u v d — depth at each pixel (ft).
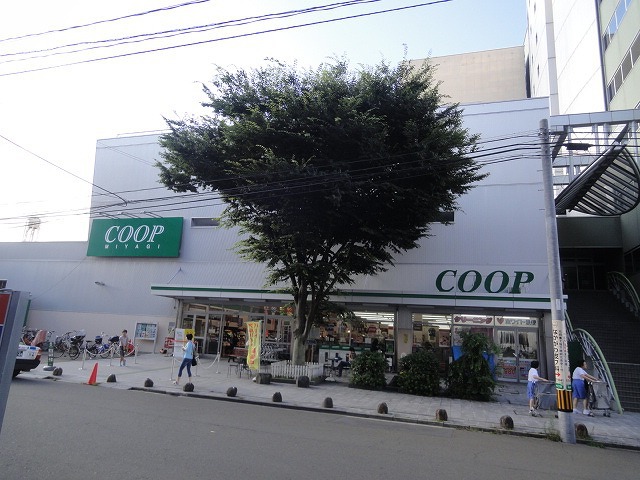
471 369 48.96
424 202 48.01
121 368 60.18
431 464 23.30
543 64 136.26
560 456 27.55
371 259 56.13
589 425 37.58
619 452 30.27
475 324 66.33
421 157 44.04
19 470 18.31
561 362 33.50
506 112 68.44
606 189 70.59
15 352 15.01
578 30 102.06
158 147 90.99
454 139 46.42
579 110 101.24
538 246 64.39
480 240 66.49
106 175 93.09
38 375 50.29
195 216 85.61
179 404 37.58
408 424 35.86
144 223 87.61
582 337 56.95
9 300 15.29
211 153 51.90
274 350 72.74
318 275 52.39
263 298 73.10
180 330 54.13
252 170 47.09
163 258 86.12
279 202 48.80
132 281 87.61
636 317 68.64
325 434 29.12
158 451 22.24
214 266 81.66
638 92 71.26
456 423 36.17
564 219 88.12
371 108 46.06
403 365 52.70
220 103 50.93
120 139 93.91
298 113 46.06
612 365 52.03
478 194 67.87
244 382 53.01
